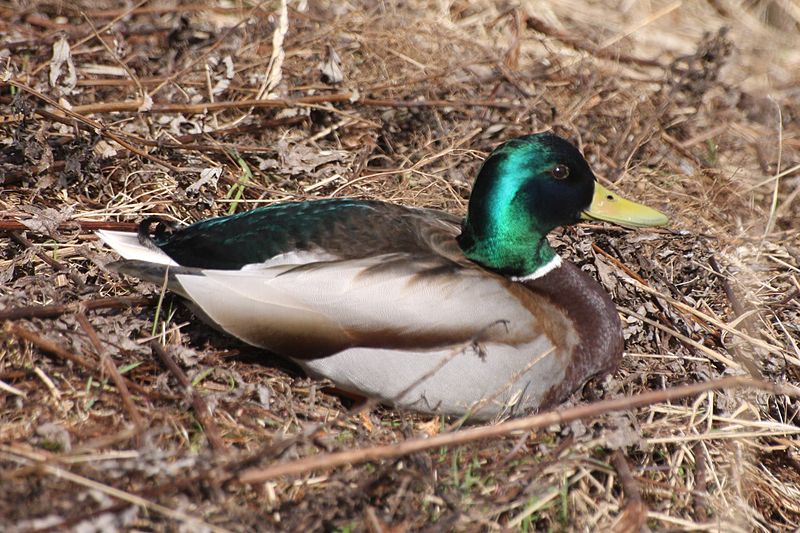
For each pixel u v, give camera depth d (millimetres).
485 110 13680
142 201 11789
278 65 12977
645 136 13852
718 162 14273
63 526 6941
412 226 9750
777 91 15906
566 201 9883
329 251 9289
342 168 12539
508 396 9242
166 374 8938
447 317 8977
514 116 13906
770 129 14898
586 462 8586
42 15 14625
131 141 12055
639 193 13227
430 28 15266
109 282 10312
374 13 15398
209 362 9453
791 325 11273
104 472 7539
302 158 12344
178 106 12531
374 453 7508
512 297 9289
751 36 17438
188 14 14961
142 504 7176
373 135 13367
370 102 13141
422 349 8984
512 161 9664
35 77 12875
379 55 14445
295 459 8078
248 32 14312
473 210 9844
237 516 7391
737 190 13680
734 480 9102
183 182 11969
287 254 9258
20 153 11422
